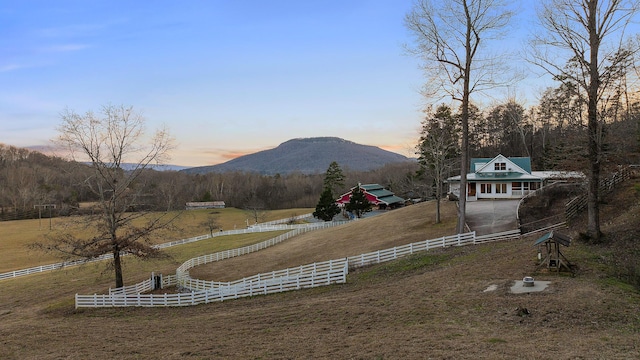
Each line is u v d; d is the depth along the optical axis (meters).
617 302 14.38
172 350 15.20
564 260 18.75
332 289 23.42
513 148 82.94
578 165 27.05
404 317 15.62
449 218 39.56
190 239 64.25
